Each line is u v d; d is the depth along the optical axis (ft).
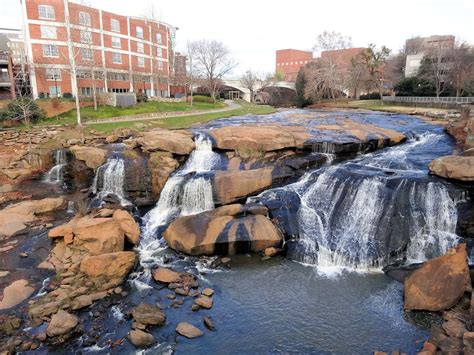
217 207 68.03
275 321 39.73
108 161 78.48
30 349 35.17
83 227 53.01
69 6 151.74
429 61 190.19
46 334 36.73
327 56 224.12
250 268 51.19
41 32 148.46
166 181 73.31
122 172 75.97
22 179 81.56
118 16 181.68
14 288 44.57
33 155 85.92
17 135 94.17
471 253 48.83
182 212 69.15
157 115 131.34
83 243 52.85
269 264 52.31
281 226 59.00
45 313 40.06
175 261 53.06
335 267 51.19
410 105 158.51
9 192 75.82
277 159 75.82
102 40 173.17
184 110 149.48
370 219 56.29
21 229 61.05
